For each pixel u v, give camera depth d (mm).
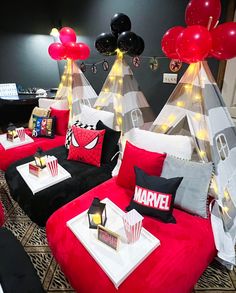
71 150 2053
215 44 1247
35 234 1719
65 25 3525
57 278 1378
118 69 2182
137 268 1013
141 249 1100
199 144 1491
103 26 2865
